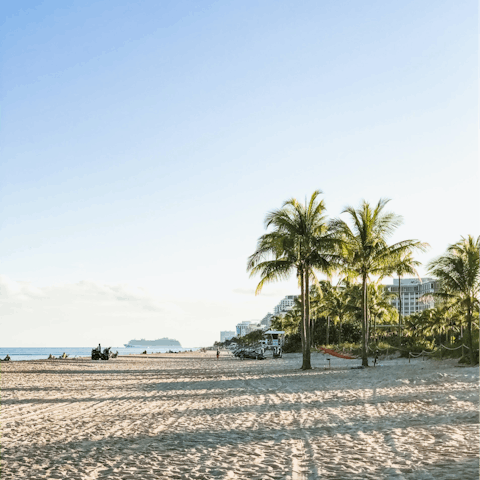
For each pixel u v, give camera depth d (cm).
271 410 1517
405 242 3350
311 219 3384
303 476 777
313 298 7381
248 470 827
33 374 3531
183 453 971
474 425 1100
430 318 5112
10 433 1222
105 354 6944
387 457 867
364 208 3491
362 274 3522
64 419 1439
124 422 1366
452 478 718
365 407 1492
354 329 8356
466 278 3262
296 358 6025
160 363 5788
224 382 2664
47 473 842
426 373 2542
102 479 800
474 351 3028
